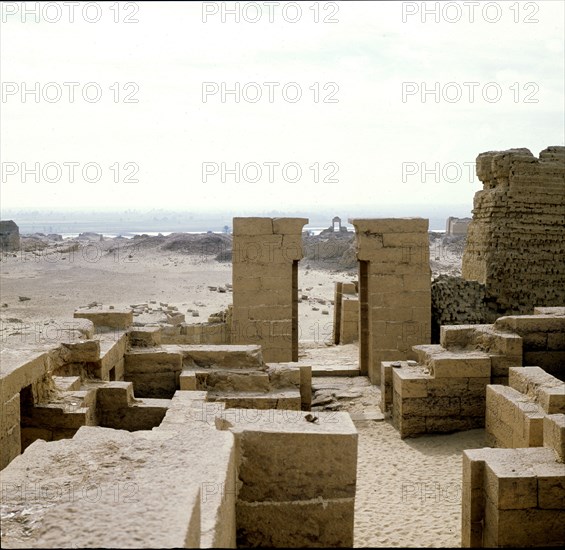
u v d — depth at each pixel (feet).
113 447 19.20
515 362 38.78
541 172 60.08
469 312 57.31
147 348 42.24
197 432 18.01
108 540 11.13
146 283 130.93
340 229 230.27
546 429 25.75
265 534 18.84
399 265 52.13
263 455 18.72
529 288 59.77
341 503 18.83
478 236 62.49
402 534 25.77
